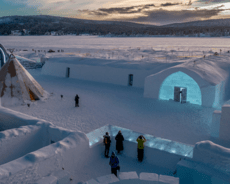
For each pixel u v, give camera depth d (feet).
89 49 222.07
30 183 23.30
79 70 108.17
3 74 68.13
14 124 37.65
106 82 98.99
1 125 40.50
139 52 176.55
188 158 29.09
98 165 32.09
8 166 22.59
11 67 68.74
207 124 49.29
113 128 41.68
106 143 33.55
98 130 40.47
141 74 88.89
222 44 280.51
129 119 53.67
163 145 34.22
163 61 104.94
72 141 29.53
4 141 28.53
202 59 83.92
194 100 64.13
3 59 98.58
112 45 288.51
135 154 34.83
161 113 57.52
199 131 45.88
